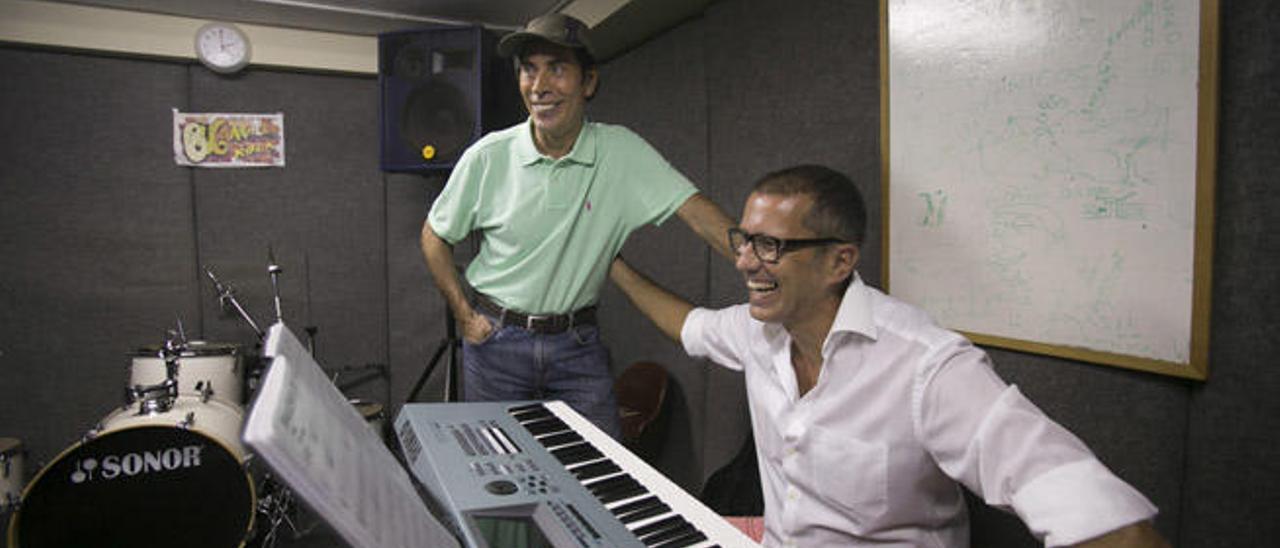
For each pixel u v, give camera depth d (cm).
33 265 309
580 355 189
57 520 197
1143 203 115
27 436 313
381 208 363
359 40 344
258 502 247
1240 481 109
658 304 170
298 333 352
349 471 68
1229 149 107
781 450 125
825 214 105
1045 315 131
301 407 68
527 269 182
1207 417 112
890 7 160
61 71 307
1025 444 85
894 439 105
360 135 356
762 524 153
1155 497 121
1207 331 108
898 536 109
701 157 253
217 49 317
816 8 191
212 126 330
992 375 95
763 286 109
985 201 141
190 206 331
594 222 179
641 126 294
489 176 181
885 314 110
